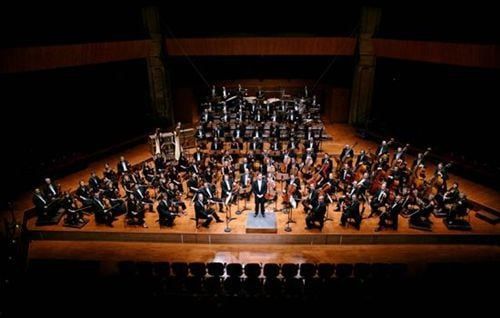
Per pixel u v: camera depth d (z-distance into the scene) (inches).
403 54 630.5
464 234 404.8
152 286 331.9
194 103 805.2
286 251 398.0
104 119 683.4
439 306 314.3
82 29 619.8
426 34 628.1
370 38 687.7
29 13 540.7
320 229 411.8
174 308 313.0
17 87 543.5
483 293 323.6
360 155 516.7
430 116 661.9
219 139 590.9
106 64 676.1
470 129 590.6
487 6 537.6
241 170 492.4
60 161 548.7
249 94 828.6
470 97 589.9
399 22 684.7
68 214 424.5
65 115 615.8
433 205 413.4
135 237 413.1
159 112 735.1
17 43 514.6
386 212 407.2
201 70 815.7
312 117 666.8
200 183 463.5
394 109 734.5
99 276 342.0
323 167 481.1
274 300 319.9
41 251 398.0
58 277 338.0
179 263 345.1
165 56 709.9
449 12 598.9
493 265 360.5
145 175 505.4
